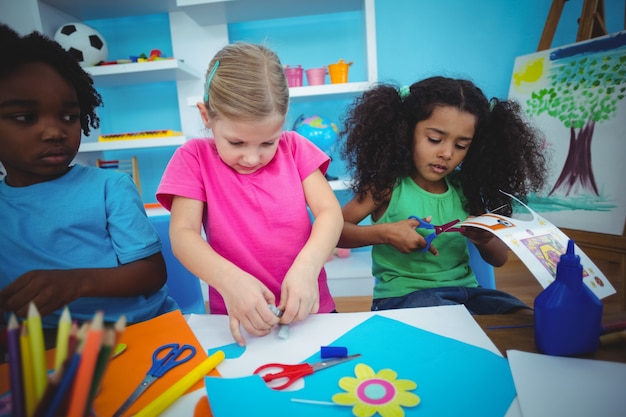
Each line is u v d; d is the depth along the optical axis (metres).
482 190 0.99
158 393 0.40
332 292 1.83
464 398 0.38
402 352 0.46
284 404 0.37
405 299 0.84
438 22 1.96
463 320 0.53
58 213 0.70
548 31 1.77
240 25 1.99
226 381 0.40
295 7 1.79
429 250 0.89
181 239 0.66
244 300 0.52
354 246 0.96
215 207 0.75
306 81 2.02
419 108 0.88
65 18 1.87
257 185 0.77
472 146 0.97
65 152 0.68
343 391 0.39
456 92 0.85
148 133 1.78
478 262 1.04
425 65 2.00
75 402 0.23
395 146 0.96
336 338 0.50
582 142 1.59
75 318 0.68
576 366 0.42
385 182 0.97
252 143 0.63
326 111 2.03
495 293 0.88
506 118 0.95
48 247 0.69
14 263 0.68
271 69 0.63
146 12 1.92
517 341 0.48
